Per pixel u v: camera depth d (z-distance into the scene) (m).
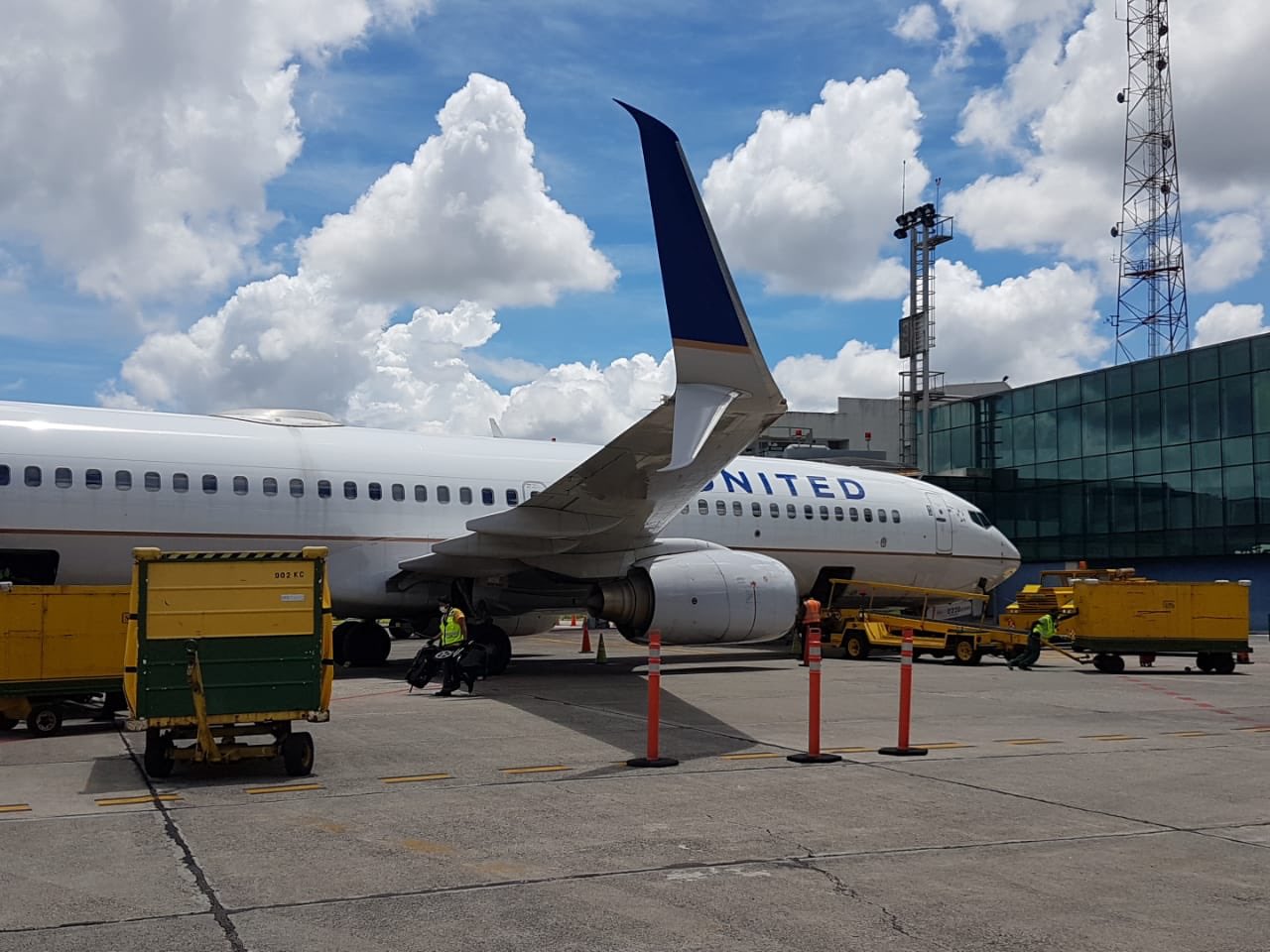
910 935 5.18
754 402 12.52
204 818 7.58
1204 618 21.34
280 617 9.30
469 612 18.97
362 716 13.03
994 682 18.47
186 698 9.06
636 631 18.58
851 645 24.31
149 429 17.19
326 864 6.39
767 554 22.59
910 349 53.19
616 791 8.53
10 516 15.80
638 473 15.42
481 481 19.52
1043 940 5.13
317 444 18.38
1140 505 40.94
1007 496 46.56
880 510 24.34
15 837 7.02
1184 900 5.77
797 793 8.48
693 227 12.20
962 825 7.45
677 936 5.14
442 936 5.12
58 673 11.80
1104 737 11.86
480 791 8.52
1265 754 10.75
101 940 5.04
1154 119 51.16
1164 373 40.34
